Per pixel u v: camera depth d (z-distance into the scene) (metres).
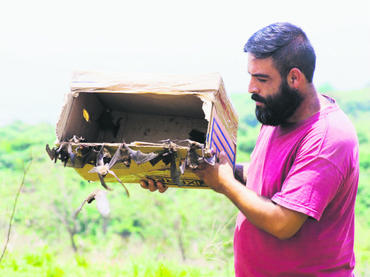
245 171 2.64
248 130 37.53
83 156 2.26
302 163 2.11
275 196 2.12
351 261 2.32
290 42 2.12
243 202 2.10
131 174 2.41
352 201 2.26
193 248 10.34
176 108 2.76
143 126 2.92
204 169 2.14
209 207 11.74
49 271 3.77
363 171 25.14
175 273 4.09
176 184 2.44
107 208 2.04
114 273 4.12
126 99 2.76
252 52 2.16
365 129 36.88
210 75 2.22
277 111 2.18
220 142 2.30
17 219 9.45
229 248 6.05
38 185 13.66
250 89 2.20
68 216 14.51
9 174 12.52
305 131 2.15
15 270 3.77
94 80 2.37
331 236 2.21
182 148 2.12
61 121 2.36
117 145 2.18
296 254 2.22
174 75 2.27
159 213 13.40
